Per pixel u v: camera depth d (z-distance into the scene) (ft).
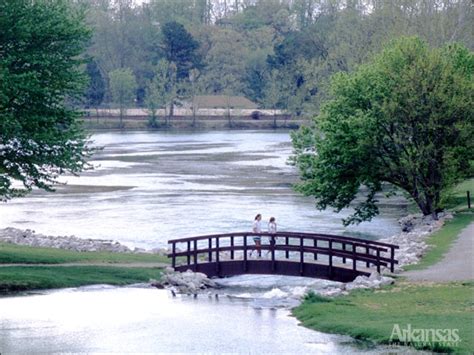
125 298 142.00
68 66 168.04
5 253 173.99
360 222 232.32
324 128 218.79
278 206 282.36
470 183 291.58
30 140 162.91
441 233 197.16
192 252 166.50
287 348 107.14
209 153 514.68
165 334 116.47
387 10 482.28
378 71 225.97
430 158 220.02
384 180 224.94
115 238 221.25
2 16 159.53
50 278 152.66
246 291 153.17
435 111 216.13
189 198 305.73
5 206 286.87
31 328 120.06
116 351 107.45
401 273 150.82
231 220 250.37
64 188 341.00
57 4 172.55
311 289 145.48
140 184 353.92
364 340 109.50
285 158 474.90
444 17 432.25
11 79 154.51
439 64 222.89
